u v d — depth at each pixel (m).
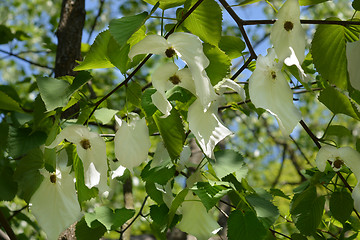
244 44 1.41
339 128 1.41
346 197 1.48
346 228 1.79
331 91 1.34
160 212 1.53
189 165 1.51
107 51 1.13
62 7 2.48
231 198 1.45
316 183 1.47
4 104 1.25
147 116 1.19
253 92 1.07
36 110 1.26
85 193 1.29
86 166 1.11
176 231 2.50
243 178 1.32
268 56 1.09
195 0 1.11
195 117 1.09
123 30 1.00
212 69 1.14
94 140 1.11
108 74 4.22
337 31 1.17
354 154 1.22
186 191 1.24
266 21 1.19
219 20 1.12
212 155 1.08
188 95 1.26
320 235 1.73
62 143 1.23
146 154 1.09
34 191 1.18
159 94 1.05
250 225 1.28
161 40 1.00
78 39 2.43
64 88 1.19
